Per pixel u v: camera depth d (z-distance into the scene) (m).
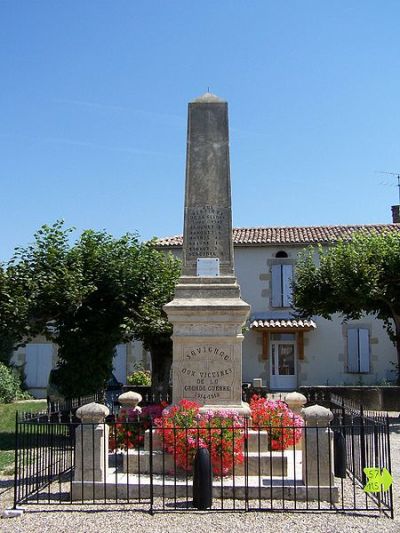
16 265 14.67
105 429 7.77
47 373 25.27
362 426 8.27
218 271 9.42
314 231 26.48
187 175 9.78
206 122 9.95
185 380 8.93
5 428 15.48
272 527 6.24
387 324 22.38
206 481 6.82
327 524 6.34
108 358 15.05
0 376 22.83
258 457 7.89
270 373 24.95
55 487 8.28
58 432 10.77
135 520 6.51
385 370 24.70
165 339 16.48
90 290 14.25
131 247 15.68
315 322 25.17
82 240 15.48
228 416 8.18
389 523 6.38
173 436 7.88
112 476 7.95
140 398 10.43
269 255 25.59
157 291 15.07
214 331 8.97
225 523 6.37
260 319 25.05
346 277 17.16
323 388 19.58
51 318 14.57
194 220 9.64
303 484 7.45
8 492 8.09
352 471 8.24
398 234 18.89
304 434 7.41
